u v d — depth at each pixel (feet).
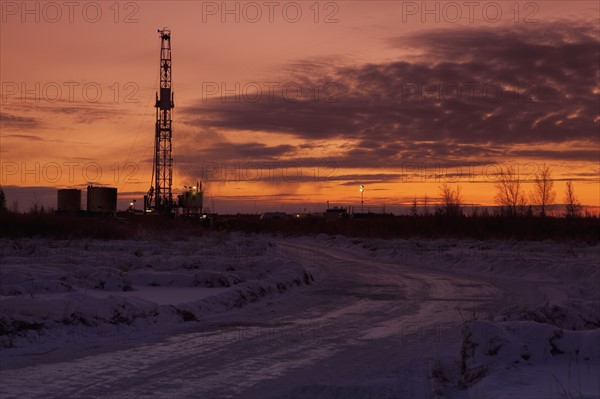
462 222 231.91
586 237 179.01
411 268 109.60
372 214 398.42
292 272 82.58
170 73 264.72
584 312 41.81
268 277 81.66
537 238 192.85
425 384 29.99
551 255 124.36
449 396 28.58
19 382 29.86
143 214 269.44
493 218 226.17
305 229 268.62
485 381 28.50
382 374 32.04
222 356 36.47
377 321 50.96
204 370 32.89
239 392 28.55
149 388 29.07
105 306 45.44
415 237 207.31
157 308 49.24
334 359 35.88
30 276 64.80
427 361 34.37
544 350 31.96
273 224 300.61
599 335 32.24
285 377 31.48
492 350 32.01
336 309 58.49
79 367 33.22
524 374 29.32
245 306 60.23
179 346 39.42
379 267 110.83
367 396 27.71
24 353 36.52
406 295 70.18
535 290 75.66
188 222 245.45
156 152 265.13
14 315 40.32
